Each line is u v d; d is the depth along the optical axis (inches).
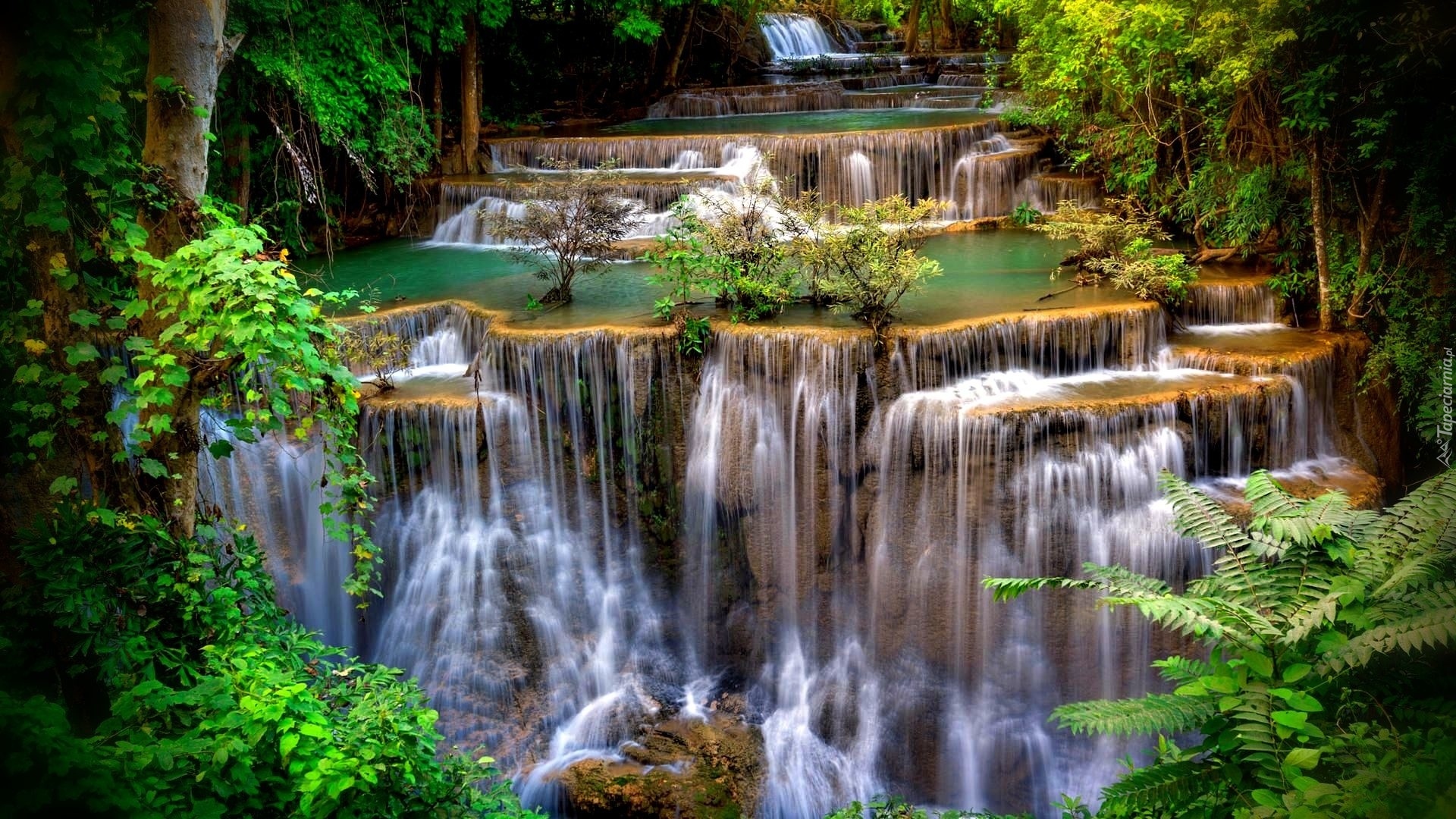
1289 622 177.3
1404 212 378.3
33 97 234.5
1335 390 378.0
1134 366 383.2
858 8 1117.1
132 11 254.7
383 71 531.8
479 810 221.0
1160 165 513.3
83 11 238.1
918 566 353.1
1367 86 364.5
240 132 487.2
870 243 374.3
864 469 358.3
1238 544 200.1
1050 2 552.4
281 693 198.5
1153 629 319.3
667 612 379.6
